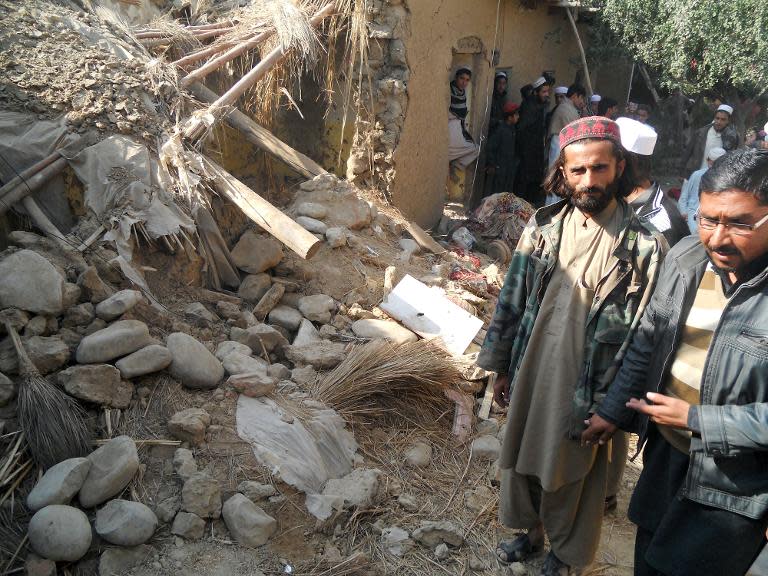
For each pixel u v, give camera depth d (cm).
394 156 704
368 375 406
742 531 228
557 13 1098
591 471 298
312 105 722
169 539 300
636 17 1098
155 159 450
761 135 987
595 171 268
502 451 305
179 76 552
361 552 315
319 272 512
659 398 231
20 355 324
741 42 1028
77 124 436
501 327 309
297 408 375
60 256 388
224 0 725
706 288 237
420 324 491
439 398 426
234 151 650
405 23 686
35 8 504
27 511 291
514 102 1042
